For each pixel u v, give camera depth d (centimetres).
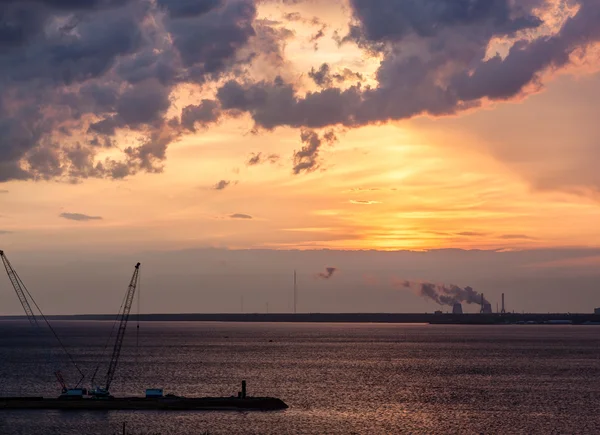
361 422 16850
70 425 16188
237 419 16938
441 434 15662
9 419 16900
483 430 16162
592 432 16062
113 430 15625
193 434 15238
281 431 15638
